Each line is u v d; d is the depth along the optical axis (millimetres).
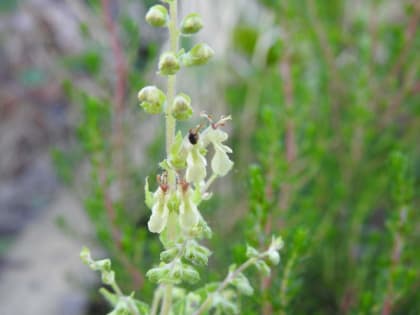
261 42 402
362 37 360
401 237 236
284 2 339
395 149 308
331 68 343
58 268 362
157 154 304
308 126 279
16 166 488
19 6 540
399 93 335
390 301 233
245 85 416
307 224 265
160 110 173
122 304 187
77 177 367
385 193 327
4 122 519
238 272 193
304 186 323
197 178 172
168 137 174
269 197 249
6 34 545
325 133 322
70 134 490
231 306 193
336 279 293
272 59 394
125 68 300
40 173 476
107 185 267
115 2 366
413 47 337
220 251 271
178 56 172
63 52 511
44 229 400
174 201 176
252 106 368
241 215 300
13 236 415
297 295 260
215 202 302
